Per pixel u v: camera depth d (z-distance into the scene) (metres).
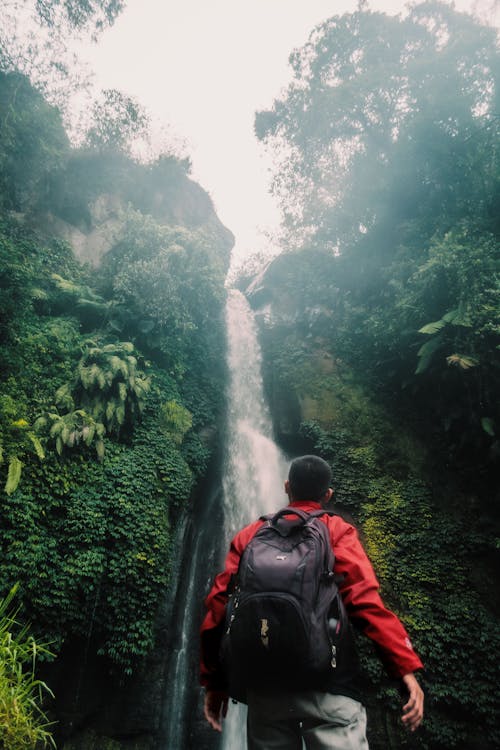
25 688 3.02
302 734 1.51
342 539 1.74
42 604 8.13
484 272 10.46
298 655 1.41
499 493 10.77
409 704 1.40
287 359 15.71
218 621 1.77
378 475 11.99
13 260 11.70
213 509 12.50
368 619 1.53
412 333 12.65
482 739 8.30
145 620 8.79
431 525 10.84
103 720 8.54
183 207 19.80
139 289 13.71
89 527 9.12
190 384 14.22
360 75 15.60
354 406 13.58
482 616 9.41
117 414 10.74
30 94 15.69
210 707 1.75
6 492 8.59
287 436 14.00
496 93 14.20
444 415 11.84
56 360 11.28
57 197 15.64
